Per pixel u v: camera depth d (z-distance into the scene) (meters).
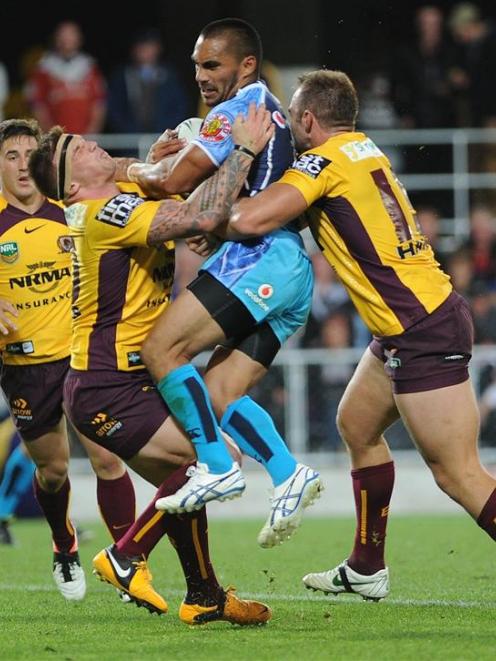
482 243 48.81
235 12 58.75
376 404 22.86
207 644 19.97
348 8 57.97
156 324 20.73
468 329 21.59
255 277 20.67
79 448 46.06
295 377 45.59
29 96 52.16
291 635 20.67
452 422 21.20
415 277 21.41
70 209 20.97
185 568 21.48
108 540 36.00
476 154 52.09
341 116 21.70
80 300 21.27
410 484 44.81
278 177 21.31
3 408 36.75
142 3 62.84
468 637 20.16
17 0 62.12
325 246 21.72
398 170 52.91
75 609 24.27
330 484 44.41
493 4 60.47
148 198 21.25
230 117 20.84
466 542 33.84
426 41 53.19
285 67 57.62
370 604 24.05
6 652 19.72
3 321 23.81
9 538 35.06
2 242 24.59
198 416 20.52
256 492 44.88
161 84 52.19
